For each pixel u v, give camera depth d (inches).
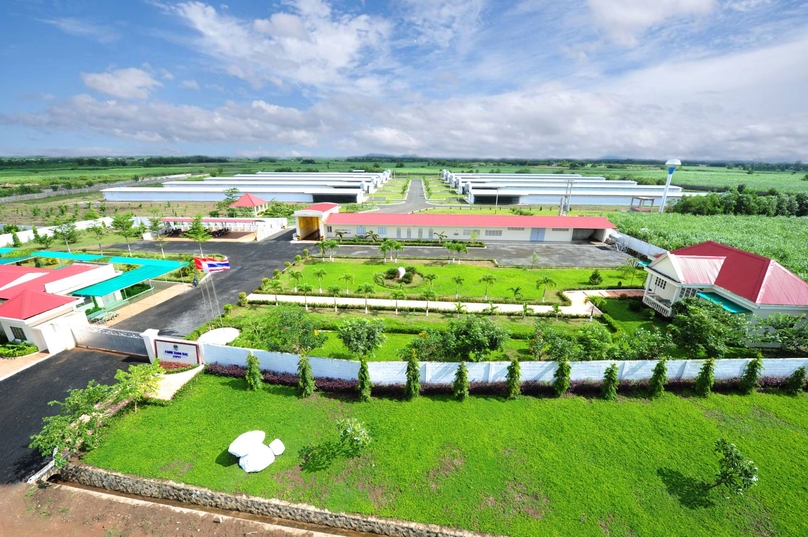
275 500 659.4
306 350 979.3
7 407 877.2
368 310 1418.6
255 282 1723.7
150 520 644.1
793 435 812.0
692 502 658.8
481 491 677.3
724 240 2388.0
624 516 633.0
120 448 758.5
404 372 943.0
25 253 2027.6
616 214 3553.2
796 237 2711.6
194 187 4918.8
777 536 602.9
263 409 872.9
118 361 1072.8
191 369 1008.9
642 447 773.9
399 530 623.8
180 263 1776.6
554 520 626.2
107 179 6929.1
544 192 4601.4
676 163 3659.0
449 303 1496.1
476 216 2647.6
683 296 1344.7
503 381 959.6
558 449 767.1
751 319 1165.7
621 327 1301.7
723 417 863.1
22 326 1096.8
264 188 4763.8
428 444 778.2
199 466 720.3
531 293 1619.1
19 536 607.8
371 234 2445.9
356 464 731.4
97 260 1907.0
